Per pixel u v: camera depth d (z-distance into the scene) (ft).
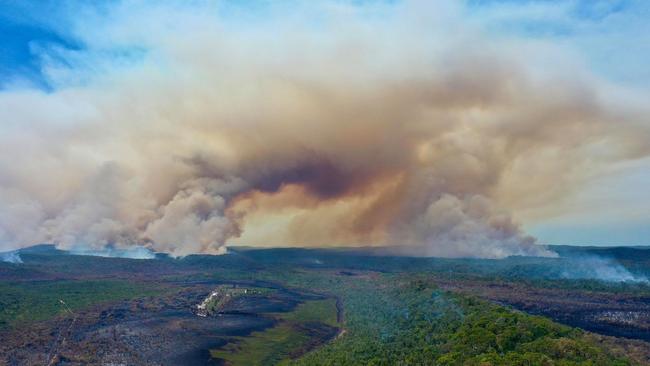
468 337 357.41
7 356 418.31
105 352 435.94
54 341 464.65
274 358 450.71
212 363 431.84
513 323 374.84
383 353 385.50
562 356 311.47
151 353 447.42
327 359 402.93
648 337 415.64
